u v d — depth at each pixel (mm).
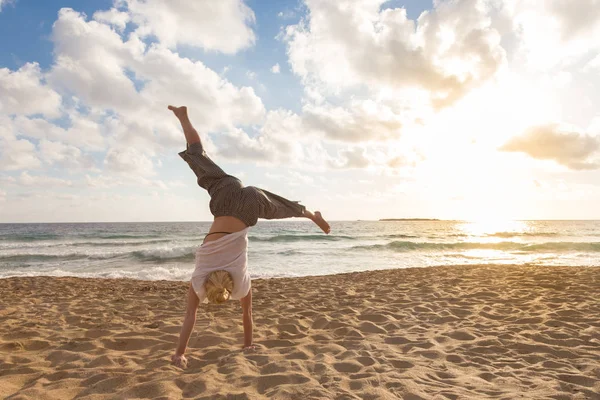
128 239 36250
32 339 4113
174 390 2629
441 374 3076
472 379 2947
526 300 6547
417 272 11836
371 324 4875
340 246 27391
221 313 5723
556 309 5699
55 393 2613
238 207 2965
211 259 2982
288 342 4066
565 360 3443
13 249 26000
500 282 8891
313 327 4941
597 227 84625
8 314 5652
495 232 55375
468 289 7871
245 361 3264
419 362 3391
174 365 3172
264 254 21625
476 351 3762
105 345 3969
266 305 6422
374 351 3729
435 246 26688
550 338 4172
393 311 5793
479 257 20188
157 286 9430
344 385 2766
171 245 29297
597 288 7711
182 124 3107
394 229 69688
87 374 3010
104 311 5898
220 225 2998
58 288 9164
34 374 3059
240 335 4414
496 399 2543
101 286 9531
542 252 23094
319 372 3059
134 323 5074
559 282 8641
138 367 3211
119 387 2723
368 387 2715
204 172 3008
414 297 7027
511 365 3340
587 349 3777
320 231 53938
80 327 4840
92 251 23828
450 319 5238
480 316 5418
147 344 4035
